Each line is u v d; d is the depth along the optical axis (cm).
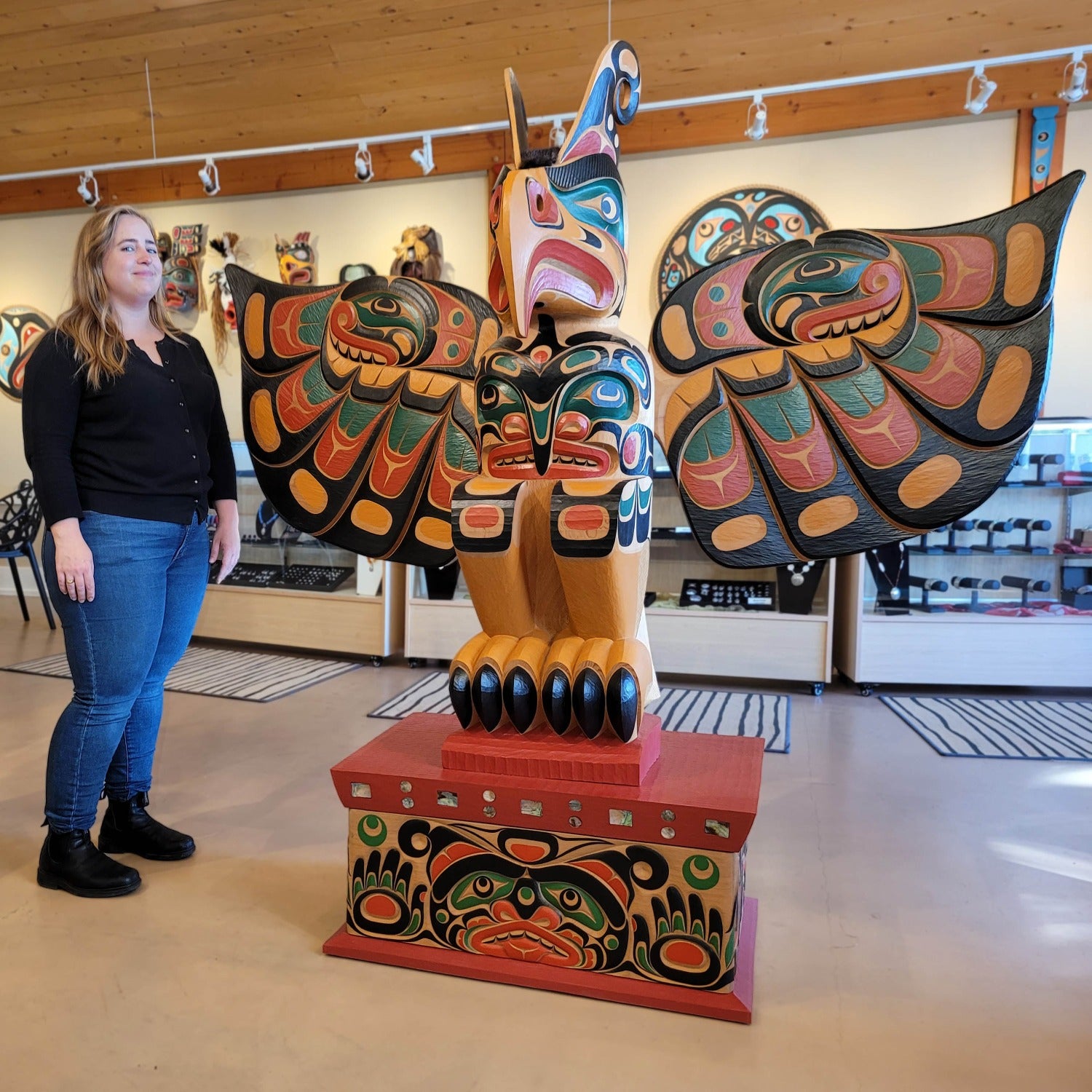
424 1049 126
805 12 323
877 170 361
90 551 160
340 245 434
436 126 404
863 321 153
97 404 165
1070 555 334
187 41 368
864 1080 120
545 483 150
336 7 341
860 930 162
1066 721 299
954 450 150
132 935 158
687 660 349
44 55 386
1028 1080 120
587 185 147
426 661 395
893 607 338
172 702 326
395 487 186
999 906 171
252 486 426
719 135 371
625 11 328
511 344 154
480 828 144
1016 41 329
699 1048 127
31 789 233
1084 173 137
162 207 462
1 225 498
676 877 136
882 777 246
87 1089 118
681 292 164
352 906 153
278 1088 118
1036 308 141
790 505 162
